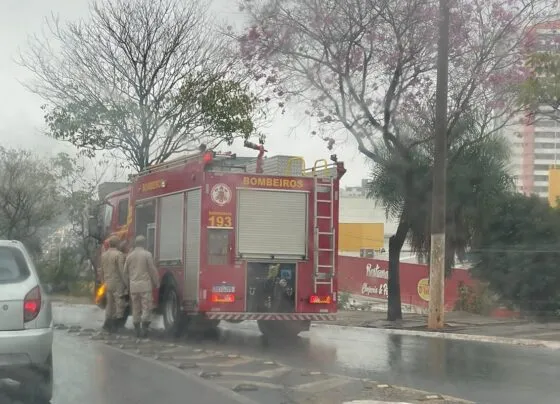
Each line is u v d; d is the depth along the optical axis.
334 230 13.79
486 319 19.08
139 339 13.34
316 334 15.23
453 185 20.34
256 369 9.89
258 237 13.25
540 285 19.41
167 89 23.72
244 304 13.08
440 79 15.87
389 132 18.30
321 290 13.59
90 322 17.53
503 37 17.56
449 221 20.66
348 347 12.70
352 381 8.94
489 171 20.42
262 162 13.98
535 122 18.75
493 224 20.92
